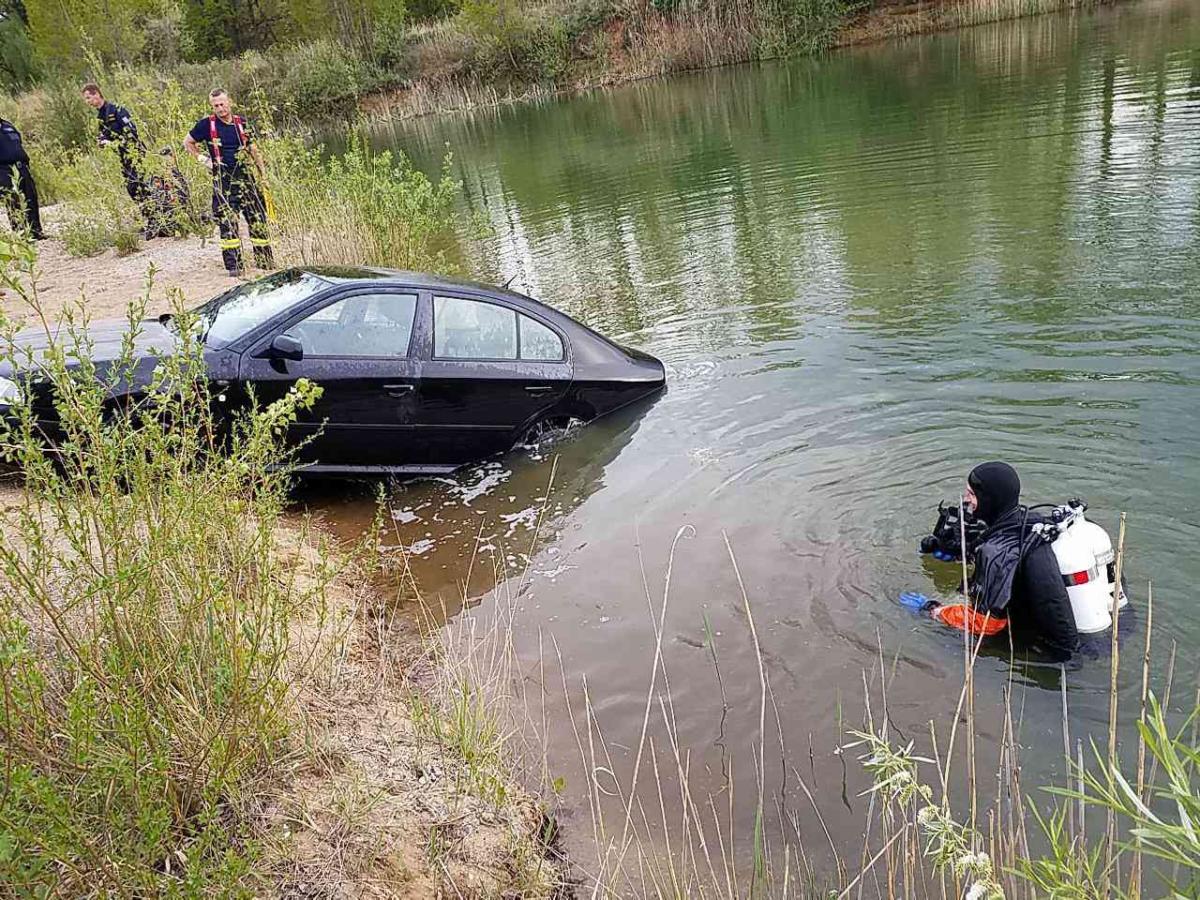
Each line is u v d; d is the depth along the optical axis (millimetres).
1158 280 8055
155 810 2773
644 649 4508
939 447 5871
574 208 14719
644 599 4875
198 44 45594
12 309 9672
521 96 34094
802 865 3293
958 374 6859
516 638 4699
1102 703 3811
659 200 14297
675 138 20219
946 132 15672
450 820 3480
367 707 4078
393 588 5234
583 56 34469
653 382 7305
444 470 6598
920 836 3266
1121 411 5969
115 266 11961
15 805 2412
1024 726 3750
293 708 3764
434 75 36219
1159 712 1738
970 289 8547
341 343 6160
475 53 35781
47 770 2701
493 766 3799
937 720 3844
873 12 31375
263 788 3254
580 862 3430
